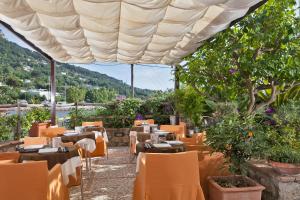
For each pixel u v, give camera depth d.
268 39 3.91
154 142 4.32
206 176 3.51
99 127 6.90
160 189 2.93
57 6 3.47
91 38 5.40
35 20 4.16
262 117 4.72
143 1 3.17
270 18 3.89
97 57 7.62
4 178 2.53
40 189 2.60
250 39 4.15
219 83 4.84
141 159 3.41
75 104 9.02
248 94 4.82
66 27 4.41
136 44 5.67
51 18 4.02
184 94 6.64
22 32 4.79
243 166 3.32
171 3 3.44
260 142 3.21
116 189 4.46
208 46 4.79
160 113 9.14
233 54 4.39
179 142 4.36
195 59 5.32
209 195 3.42
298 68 4.04
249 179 3.32
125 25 4.36
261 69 4.04
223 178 3.42
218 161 3.52
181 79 5.46
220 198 3.09
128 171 5.57
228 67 4.56
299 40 4.02
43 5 3.46
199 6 3.30
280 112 4.29
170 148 3.94
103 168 5.82
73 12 3.75
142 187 3.12
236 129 3.24
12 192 2.54
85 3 3.49
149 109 9.11
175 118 8.20
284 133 3.83
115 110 8.92
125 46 6.07
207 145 3.64
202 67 4.96
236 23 4.08
